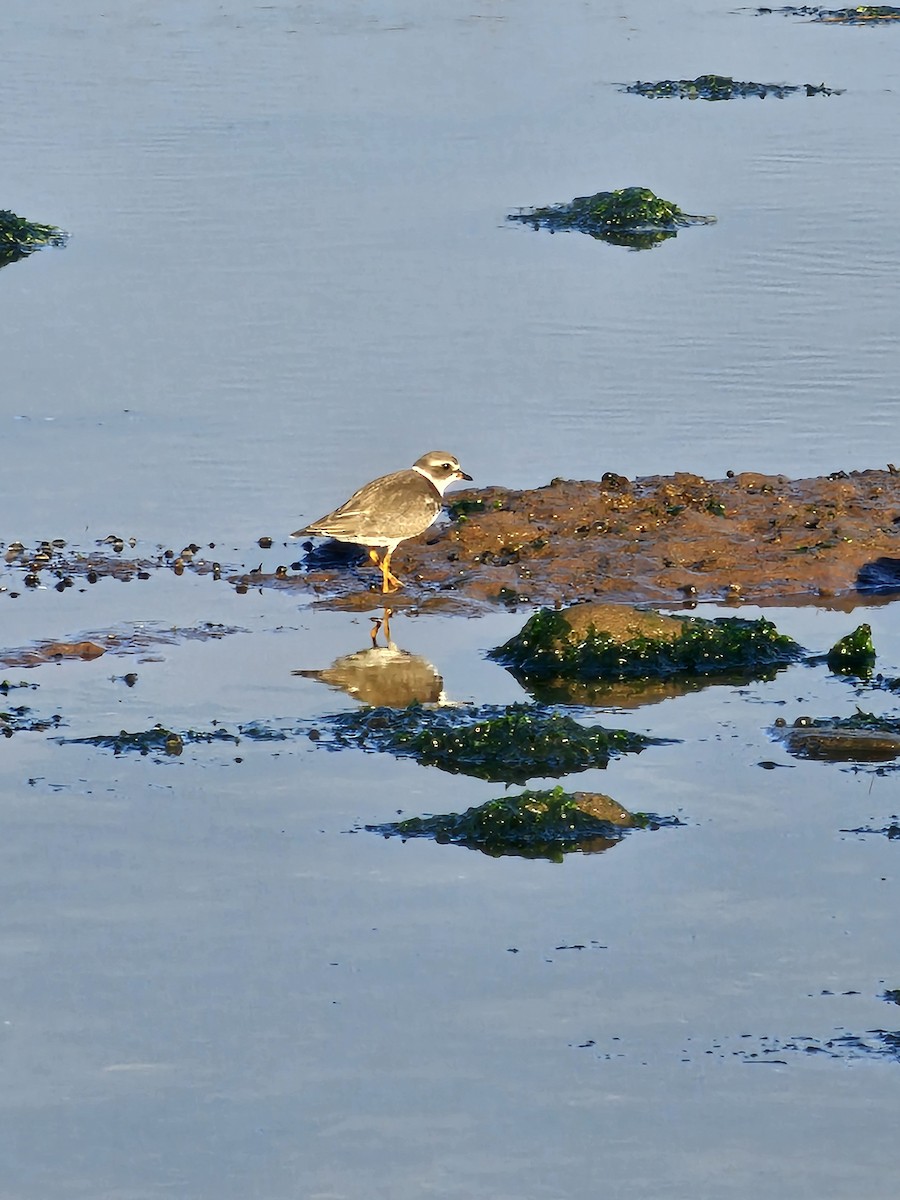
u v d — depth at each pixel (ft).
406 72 142.61
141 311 90.33
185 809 45.96
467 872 42.91
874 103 134.51
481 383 80.74
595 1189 32.14
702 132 126.11
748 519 65.57
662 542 63.67
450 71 143.33
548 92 137.49
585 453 72.95
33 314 90.07
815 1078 35.12
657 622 55.93
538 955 39.32
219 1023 36.91
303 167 115.85
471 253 99.66
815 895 41.60
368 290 93.35
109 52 147.84
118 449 73.77
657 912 41.01
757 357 83.66
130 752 49.14
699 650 55.47
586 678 54.75
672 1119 33.94
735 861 43.24
